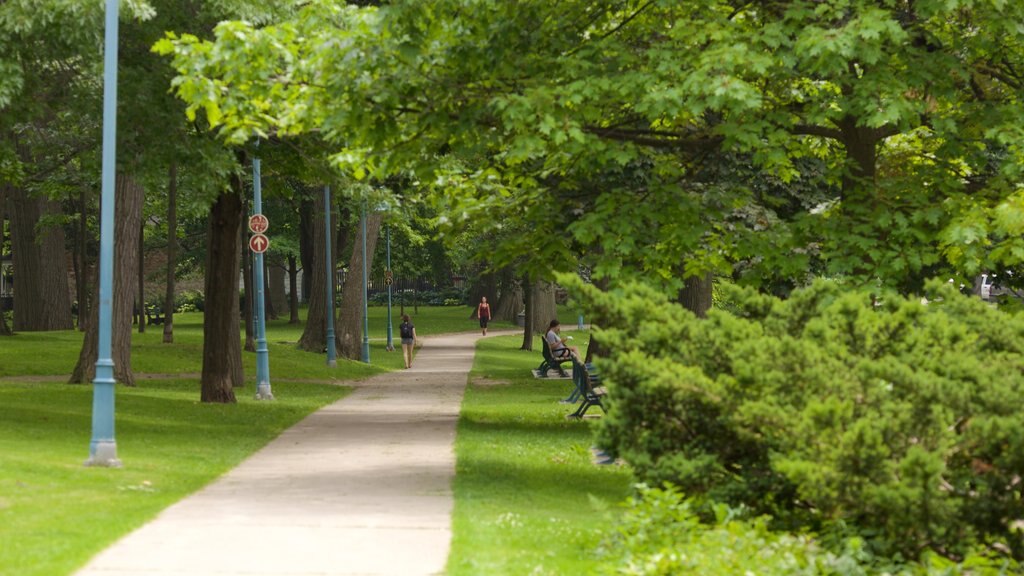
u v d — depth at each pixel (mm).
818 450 10312
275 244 78688
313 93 17188
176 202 56156
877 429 10148
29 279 60531
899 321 11898
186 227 84750
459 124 17375
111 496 14172
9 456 17344
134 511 12953
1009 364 11500
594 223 18891
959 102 20156
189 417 26938
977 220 18344
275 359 49719
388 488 15555
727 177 27094
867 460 10008
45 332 57531
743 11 20125
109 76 18062
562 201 20969
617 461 19328
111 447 17328
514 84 17750
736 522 10469
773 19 19375
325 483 16141
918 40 19703
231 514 12938
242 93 17281
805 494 10258
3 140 25859
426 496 14680
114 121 18031
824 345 11672
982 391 10547
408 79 16922
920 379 10422
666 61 17484
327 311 52969
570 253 20578
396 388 41031
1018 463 10102
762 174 27344
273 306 89938
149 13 22203
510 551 10703
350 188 29312
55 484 14961
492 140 18016
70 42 21969
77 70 23625
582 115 17266
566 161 20531
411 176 22891
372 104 17062
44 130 30797
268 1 24203
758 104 16828
